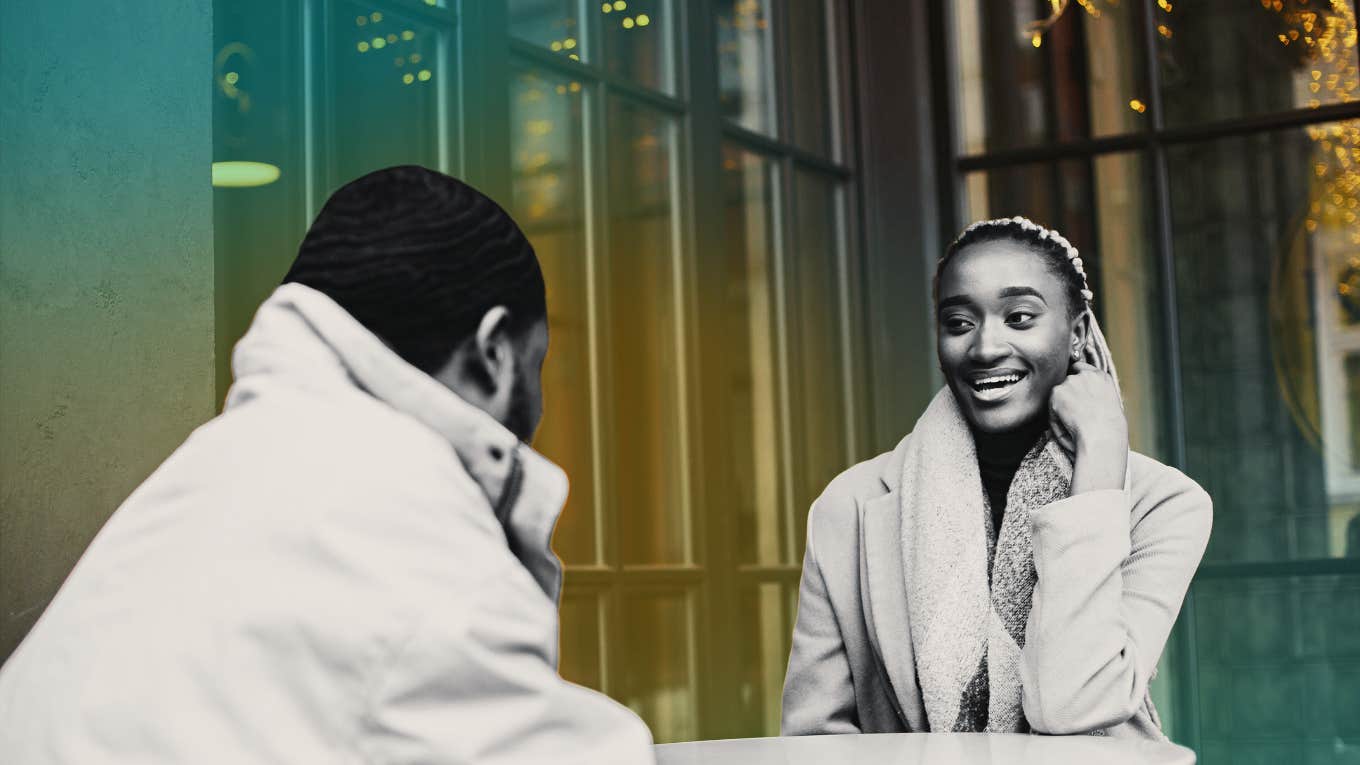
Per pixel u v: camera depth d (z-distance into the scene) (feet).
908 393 16.51
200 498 2.80
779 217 15.31
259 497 2.74
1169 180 15.14
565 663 11.23
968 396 4.90
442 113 10.14
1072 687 4.28
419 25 9.98
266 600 2.62
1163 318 14.96
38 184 6.13
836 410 15.84
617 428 12.14
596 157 12.24
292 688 2.59
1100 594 4.37
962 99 16.48
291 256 8.66
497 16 10.80
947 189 16.46
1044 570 4.42
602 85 12.38
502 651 2.64
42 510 6.04
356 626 2.58
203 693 2.59
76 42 6.36
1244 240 14.67
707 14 14.29
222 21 8.29
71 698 2.67
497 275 3.17
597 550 11.71
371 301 3.08
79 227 6.31
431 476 2.78
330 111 9.05
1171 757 3.59
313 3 8.96
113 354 6.43
